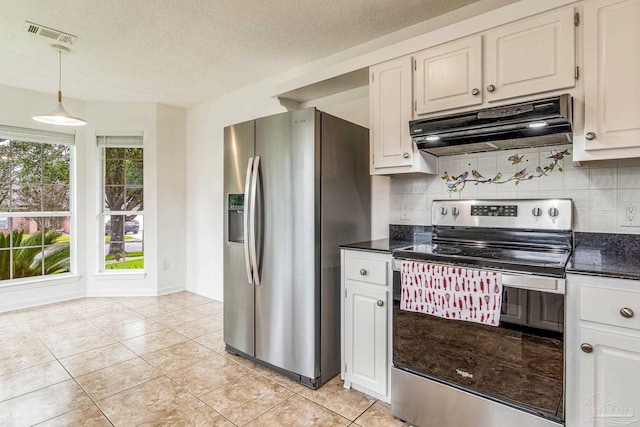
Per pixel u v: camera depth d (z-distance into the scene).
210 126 4.14
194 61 3.03
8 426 1.76
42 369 2.37
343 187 2.35
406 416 1.82
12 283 3.68
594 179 1.83
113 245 4.30
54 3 2.14
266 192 2.33
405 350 1.83
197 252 4.37
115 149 4.27
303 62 3.05
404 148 2.09
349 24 2.41
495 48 1.75
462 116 1.74
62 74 3.31
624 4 1.45
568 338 1.39
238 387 2.16
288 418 1.86
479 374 1.59
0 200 3.64
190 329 3.14
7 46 2.72
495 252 1.79
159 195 4.27
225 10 2.23
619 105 1.46
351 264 2.11
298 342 2.21
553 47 1.59
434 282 1.70
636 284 1.25
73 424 1.79
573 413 1.39
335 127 2.28
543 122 1.57
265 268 2.35
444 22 2.29
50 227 3.98
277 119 2.28
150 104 4.22
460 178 2.26
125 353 2.63
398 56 2.09
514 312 1.49
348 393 2.10
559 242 1.88
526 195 2.03
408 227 2.48
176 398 2.04
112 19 2.33
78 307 3.76
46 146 3.93
